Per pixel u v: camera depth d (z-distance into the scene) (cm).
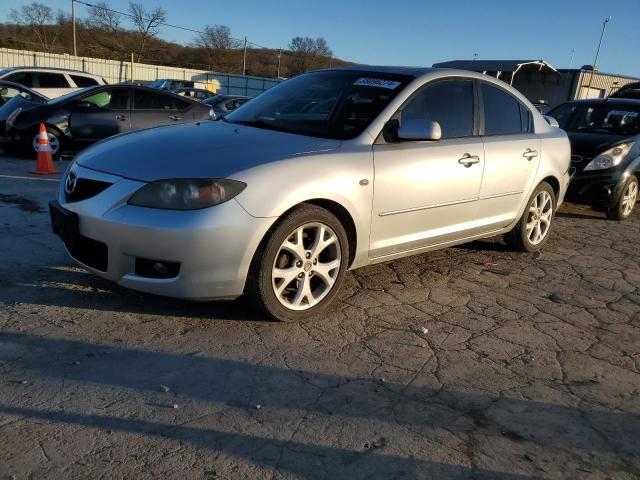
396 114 407
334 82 452
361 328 367
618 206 753
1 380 278
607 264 557
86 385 279
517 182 506
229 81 4319
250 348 327
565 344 369
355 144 380
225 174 323
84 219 335
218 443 244
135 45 5422
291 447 245
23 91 1153
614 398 307
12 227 522
